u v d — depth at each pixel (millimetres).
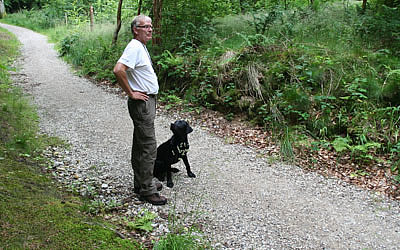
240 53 7812
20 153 4582
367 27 8234
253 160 5152
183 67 8336
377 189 4363
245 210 3725
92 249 2576
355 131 5543
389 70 6566
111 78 9820
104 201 3648
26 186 3438
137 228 3148
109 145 5379
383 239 3318
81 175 4262
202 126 6613
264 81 6969
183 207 3682
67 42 14047
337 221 3605
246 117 6723
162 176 4352
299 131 5953
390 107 5664
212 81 7566
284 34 8539
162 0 9438
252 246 3086
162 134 6086
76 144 5336
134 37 3428
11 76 9828
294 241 3209
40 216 2826
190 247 2908
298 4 11875
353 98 6031
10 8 36531
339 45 7809
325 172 4824
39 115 6609
